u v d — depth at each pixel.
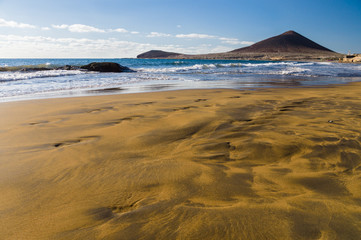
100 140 2.61
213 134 2.73
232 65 24.75
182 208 1.36
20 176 1.81
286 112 3.89
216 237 1.13
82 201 1.46
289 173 1.79
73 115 3.91
